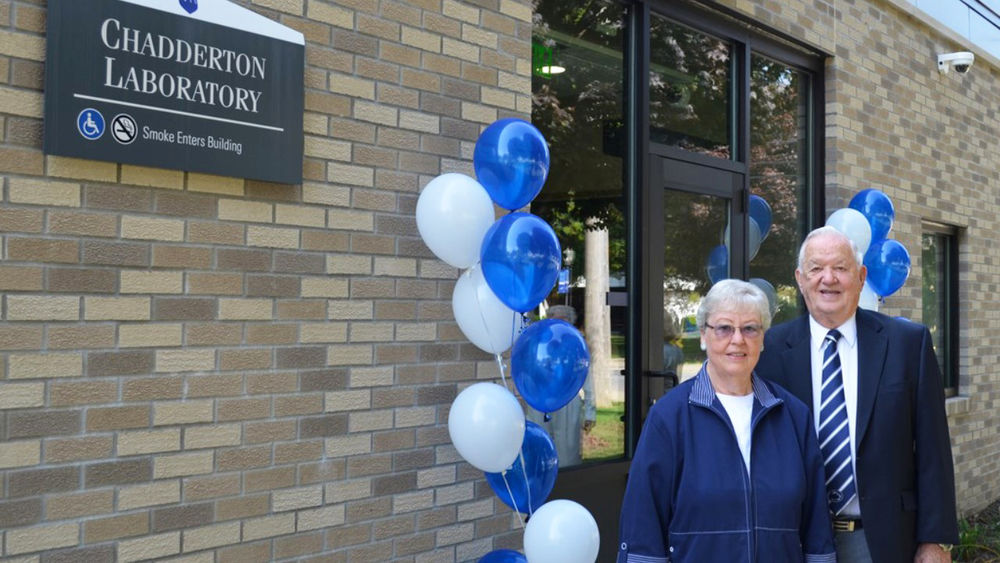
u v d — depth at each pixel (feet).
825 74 21.03
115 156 8.98
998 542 22.29
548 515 10.58
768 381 8.95
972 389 26.58
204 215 9.75
